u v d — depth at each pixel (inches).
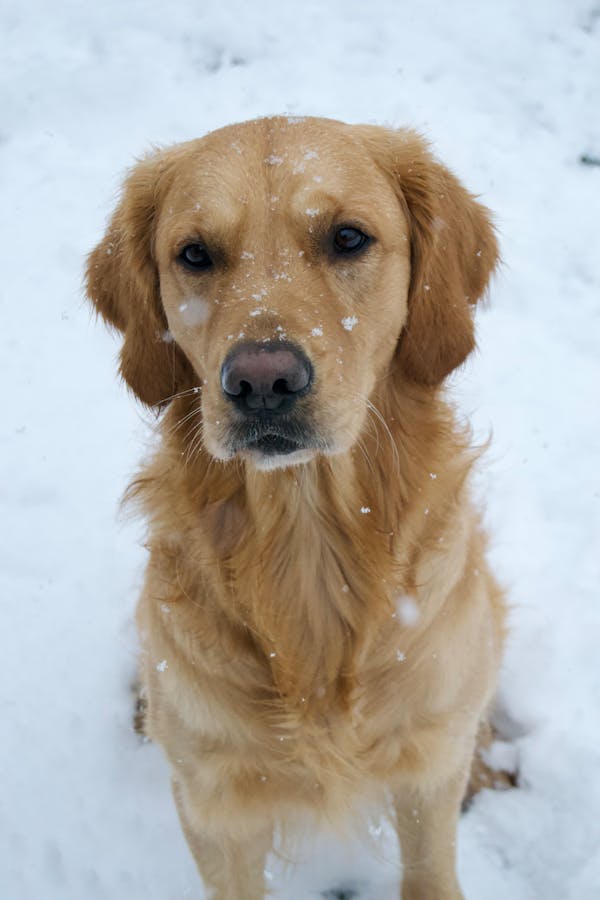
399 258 32.3
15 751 40.0
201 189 31.3
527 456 47.4
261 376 28.6
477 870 36.8
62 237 59.2
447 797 34.4
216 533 32.5
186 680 32.9
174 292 32.1
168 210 32.7
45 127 66.0
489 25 70.0
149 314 34.1
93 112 66.5
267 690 32.9
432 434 33.1
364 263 31.2
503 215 58.0
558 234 57.1
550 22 70.0
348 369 30.2
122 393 51.7
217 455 29.9
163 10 72.4
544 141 62.7
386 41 69.4
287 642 32.6
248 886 35.4
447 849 35.1
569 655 41.0
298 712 32.7
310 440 29.6
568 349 51.7
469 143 62.1
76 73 68.4
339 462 31.6
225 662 32.7
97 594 44.3
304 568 32.4
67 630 43.2
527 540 44.5
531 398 49.7
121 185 35.9
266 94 66.0
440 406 33.7
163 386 34.2
